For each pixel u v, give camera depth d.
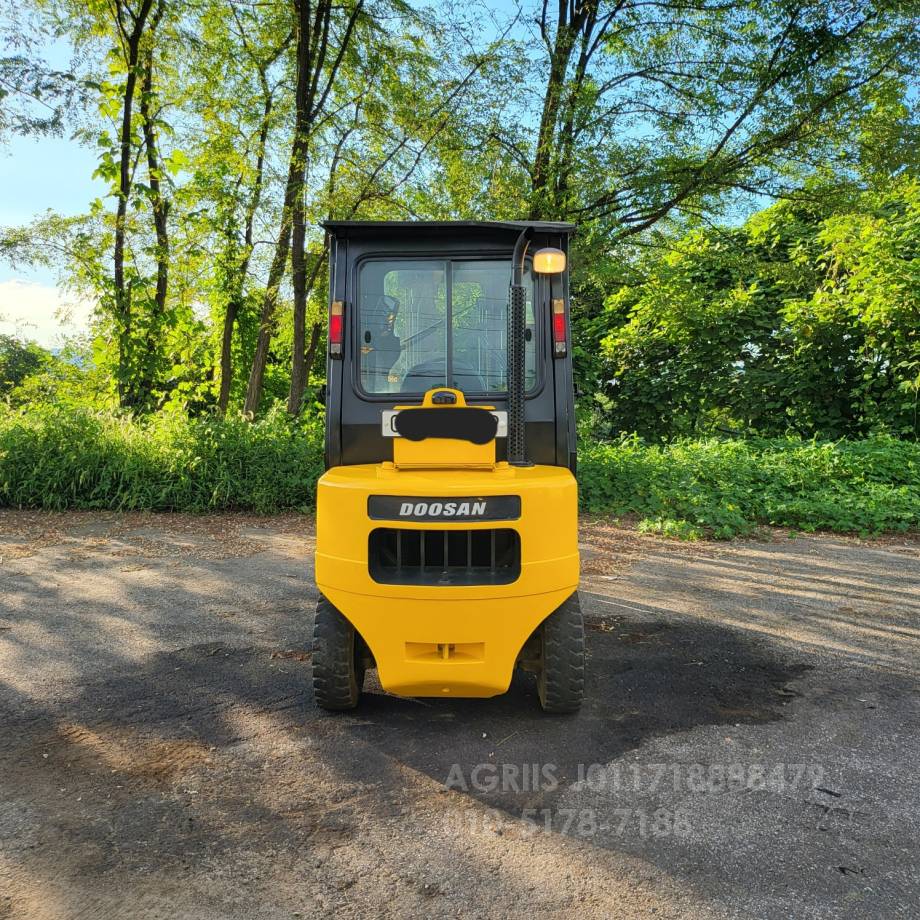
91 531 8.70
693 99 11.34
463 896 2.52
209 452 10.09
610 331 17.06
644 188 11.19
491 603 3.48
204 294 15.63
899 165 11.23
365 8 12.27
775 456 11.15
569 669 3.75
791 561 7.50
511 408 3.81
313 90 12.57
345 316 4.08
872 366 13.45
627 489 10.27
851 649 4.98
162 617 5.62
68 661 4.71
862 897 2.50
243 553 7.71
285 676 4.48
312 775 3.32
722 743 3.62
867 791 3.18
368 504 3.50
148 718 3.89
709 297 15.72
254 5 13.62
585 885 2.57
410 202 12.39
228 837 2.85
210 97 13.82
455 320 4.07
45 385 15.86
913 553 7.87
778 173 11.57
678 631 5.35
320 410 12.09
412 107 12.12
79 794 3.14
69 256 13.14
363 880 2.60
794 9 10.33
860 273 12.61
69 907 2.45
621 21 11.73
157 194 13.72
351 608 3.54
